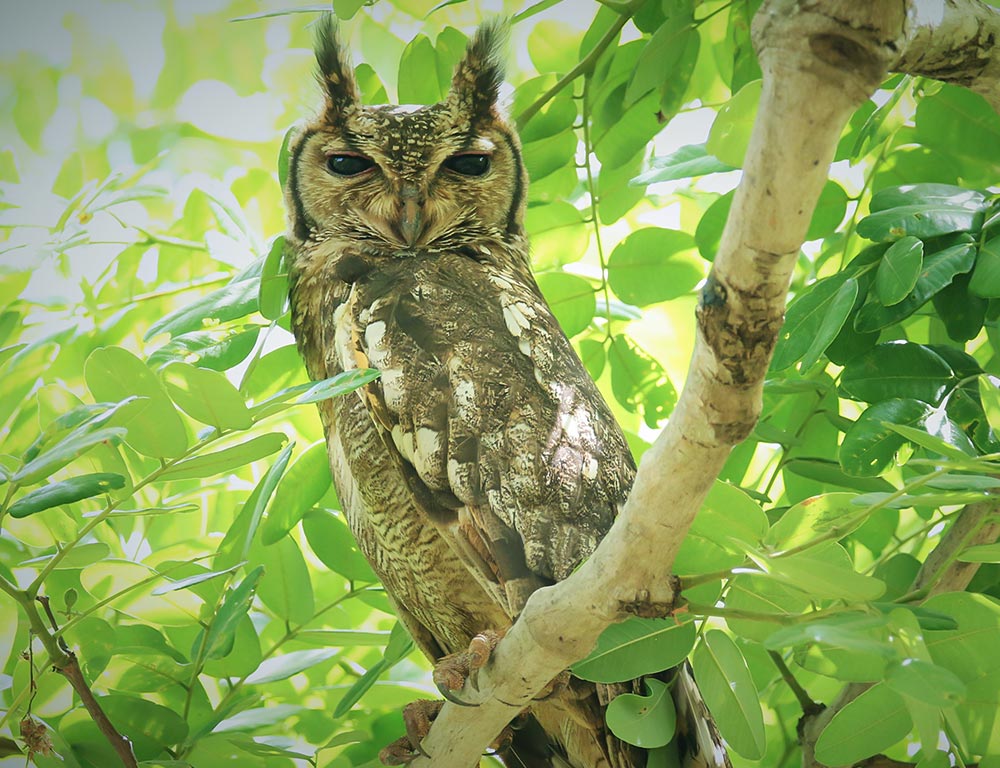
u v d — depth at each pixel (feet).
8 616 22.40
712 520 15.69
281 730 25.93
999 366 21.88
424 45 27.45
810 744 23.75
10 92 32.40
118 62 33.42
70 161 32.07
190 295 27.37
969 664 17.29
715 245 25.76
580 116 26.89
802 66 10.78
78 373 27.14
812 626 13.35
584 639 15.80
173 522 26.71
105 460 18.93
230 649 21.95
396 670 29.40
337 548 24.94
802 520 15.60
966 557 17.76
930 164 25.91
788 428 24.77
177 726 22.25
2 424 26.40
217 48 34.01
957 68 15.60
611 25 26.05
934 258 21.20
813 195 11.29
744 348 12.32
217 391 16.60
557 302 26.84
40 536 22.91
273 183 30.19
